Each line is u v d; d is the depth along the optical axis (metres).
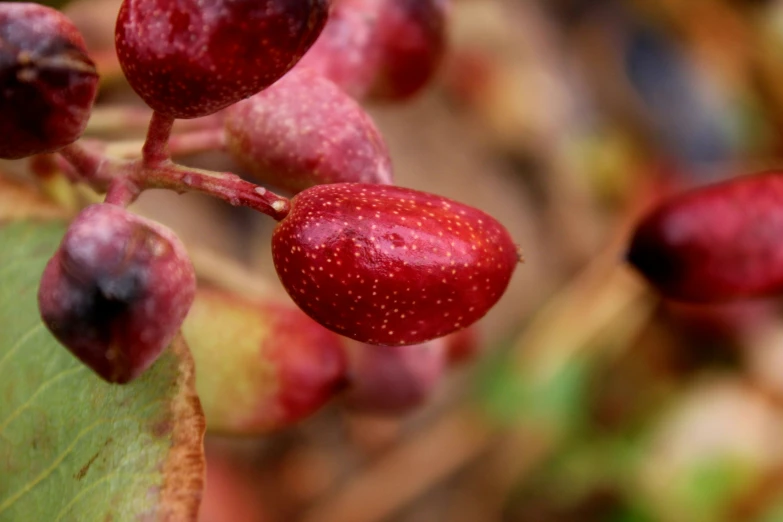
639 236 0.11
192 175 0.09
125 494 0.09
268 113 0.10
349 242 0.09
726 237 0.11
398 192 0.09
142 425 0.09
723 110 0.25
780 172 0.11
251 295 0.11
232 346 0.11
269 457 0.19
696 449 0.20
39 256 0.10
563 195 0.23
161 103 0.09
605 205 0.24
